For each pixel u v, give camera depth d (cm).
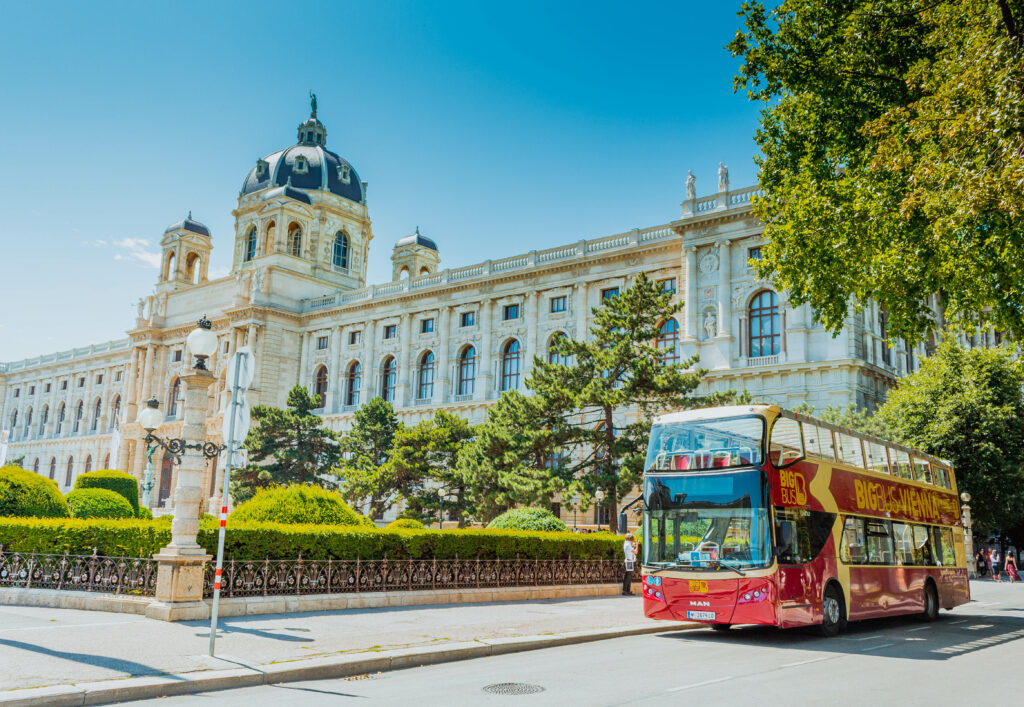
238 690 1128
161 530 1786
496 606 2247
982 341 6956
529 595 2492
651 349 3766
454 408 6969
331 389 8031
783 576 1684
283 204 8638
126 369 10594
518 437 3794
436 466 5134
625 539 2922
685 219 5506
